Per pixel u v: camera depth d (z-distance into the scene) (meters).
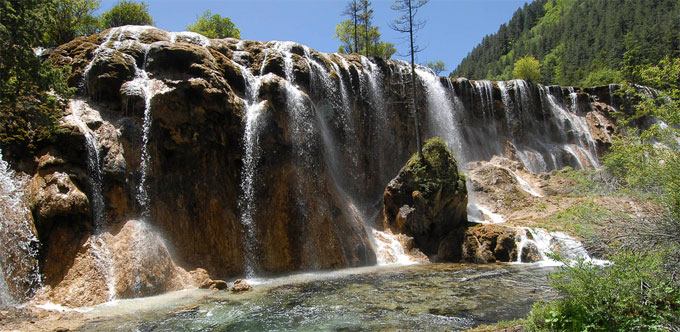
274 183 18.95
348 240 19.59
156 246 14.88
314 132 20.72
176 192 16.88
